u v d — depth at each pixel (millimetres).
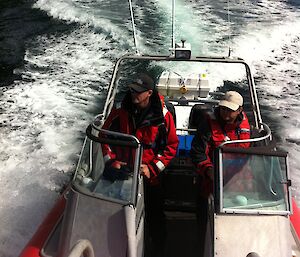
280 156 3221
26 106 7547
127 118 3369
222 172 3180
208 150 3424
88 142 3613
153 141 3393
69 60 9031
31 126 6996
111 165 3242
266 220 3102
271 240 3041
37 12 11375
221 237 3035
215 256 3002
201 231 3605
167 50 9156
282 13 10984
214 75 8070
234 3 11430
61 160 6195
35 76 8492
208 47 9234
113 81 4730
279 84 8172
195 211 3992
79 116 7258
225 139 3379
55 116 7254
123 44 9445
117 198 3129
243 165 3225
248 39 9625
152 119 3334
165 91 5633
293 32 10055
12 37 10133
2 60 9133
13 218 4980
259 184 3254
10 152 6363
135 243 2959
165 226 3836
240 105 3270
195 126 4727
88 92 7945
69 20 10734
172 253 3723
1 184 5641
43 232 3488
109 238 3002
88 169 3445
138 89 3188
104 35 9891
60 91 7965
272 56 9102
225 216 3096
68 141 6637
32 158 6234
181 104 5488
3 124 7051
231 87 7816
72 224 3086
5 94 7902
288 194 3209
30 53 9375
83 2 11570
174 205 4004
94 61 8953
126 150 3209
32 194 5441
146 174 3338
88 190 3211
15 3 12055
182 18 10461
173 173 3988
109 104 4617
